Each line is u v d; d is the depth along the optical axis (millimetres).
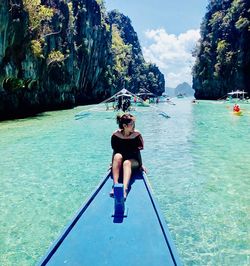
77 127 22188
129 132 6320
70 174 9789
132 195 5254
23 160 11703
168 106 54156
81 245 3674
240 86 70875
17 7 28203
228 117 30594
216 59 82625
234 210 6832
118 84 95812
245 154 12523
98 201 4992
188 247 5262
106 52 81750
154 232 3965
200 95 96625
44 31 38000
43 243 5492
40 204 7297
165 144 14938
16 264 4836
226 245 5328
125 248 3607
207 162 11141
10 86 30609
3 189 8391
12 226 6156
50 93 42688
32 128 21625
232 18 76188
